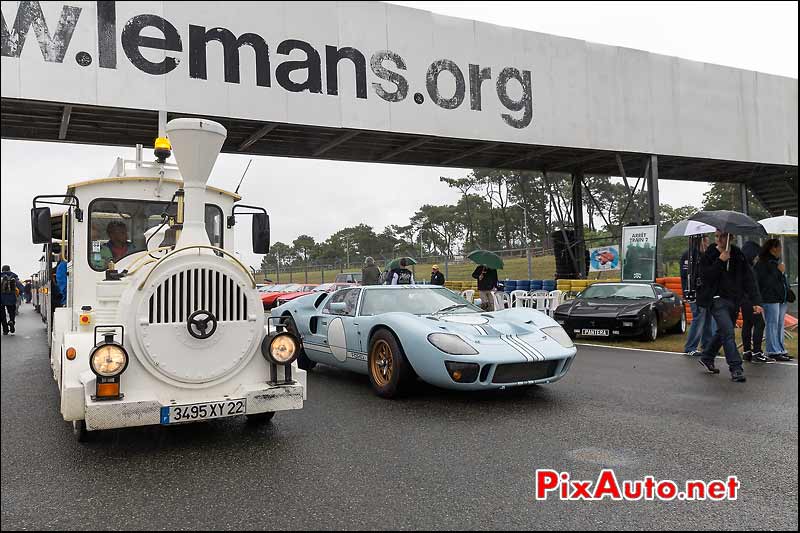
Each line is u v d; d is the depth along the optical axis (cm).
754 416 504
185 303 406
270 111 1255
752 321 822
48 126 1358
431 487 341
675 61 1761
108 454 404
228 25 1223
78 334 421
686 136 1764
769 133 1911
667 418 498
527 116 1541
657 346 987
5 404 559
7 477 360
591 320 1041
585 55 1628
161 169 545
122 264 504
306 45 1296
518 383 541
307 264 3453
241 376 425
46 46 1083
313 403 561
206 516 302
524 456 397
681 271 935
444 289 712
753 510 310
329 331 679
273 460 390
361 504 316
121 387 389
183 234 424
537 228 4772
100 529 287
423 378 551
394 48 1390
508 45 1527
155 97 1159
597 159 1942
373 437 444
